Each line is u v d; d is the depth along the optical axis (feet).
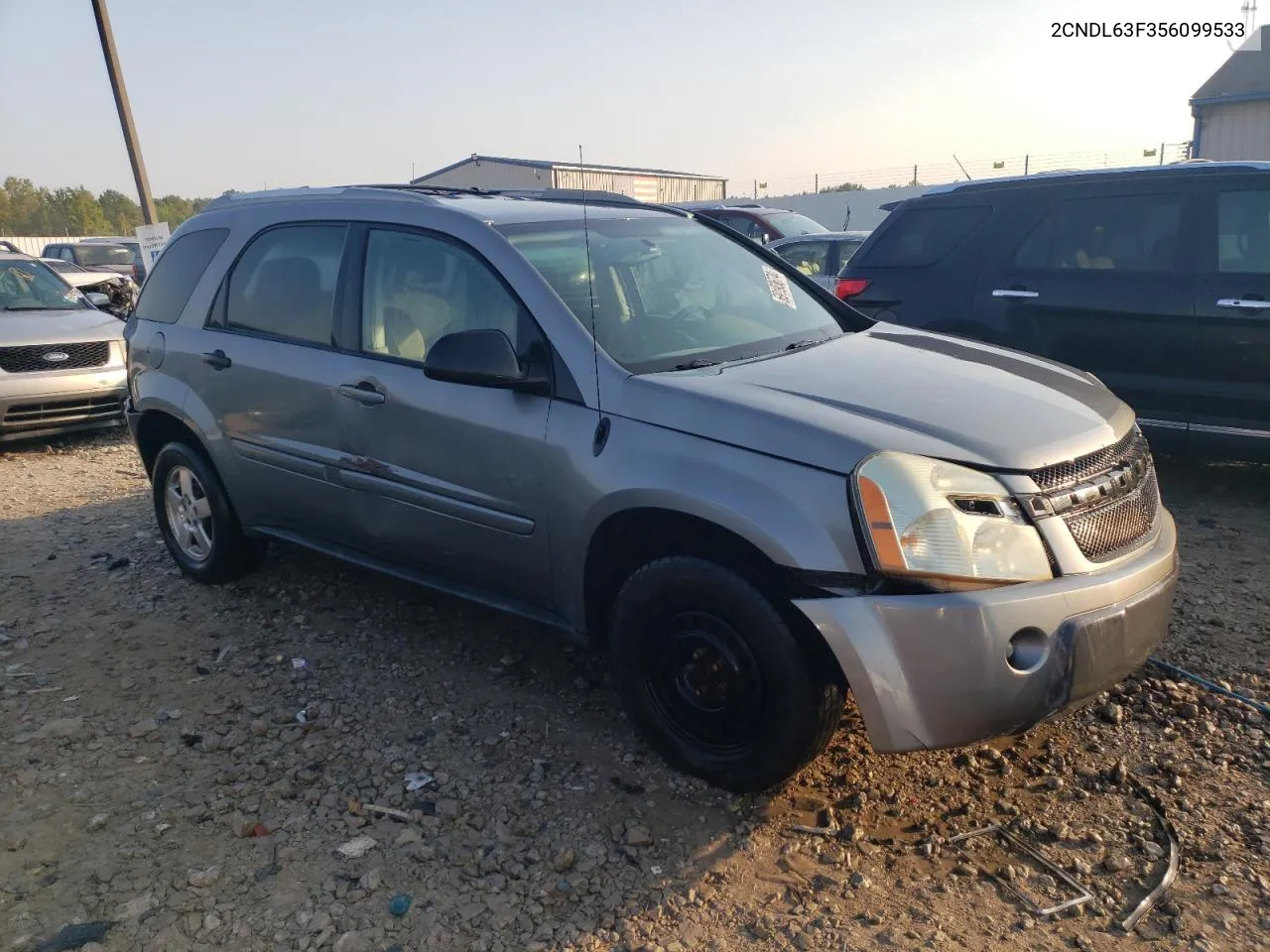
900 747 8.91
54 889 9.28
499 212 12.84
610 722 11.94
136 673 13.56
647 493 9.98
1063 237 20.01
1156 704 11.71
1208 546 16.61
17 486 24.08
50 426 28.25
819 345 12.51
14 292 31.37
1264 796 10.02
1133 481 10.30
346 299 13.42
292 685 13.08
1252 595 14.60
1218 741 11.00
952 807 10.11
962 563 8.77
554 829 9.97
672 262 13.37
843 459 9.07
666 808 10.25
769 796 10.37
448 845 9.78
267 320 14.52
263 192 15.80
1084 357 19.77
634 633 10.60
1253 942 8.21
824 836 9.73
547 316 11.28
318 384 13.39
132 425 17.01
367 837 9.91
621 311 11.75
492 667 13.43
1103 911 8.64
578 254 12.39
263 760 11.34
